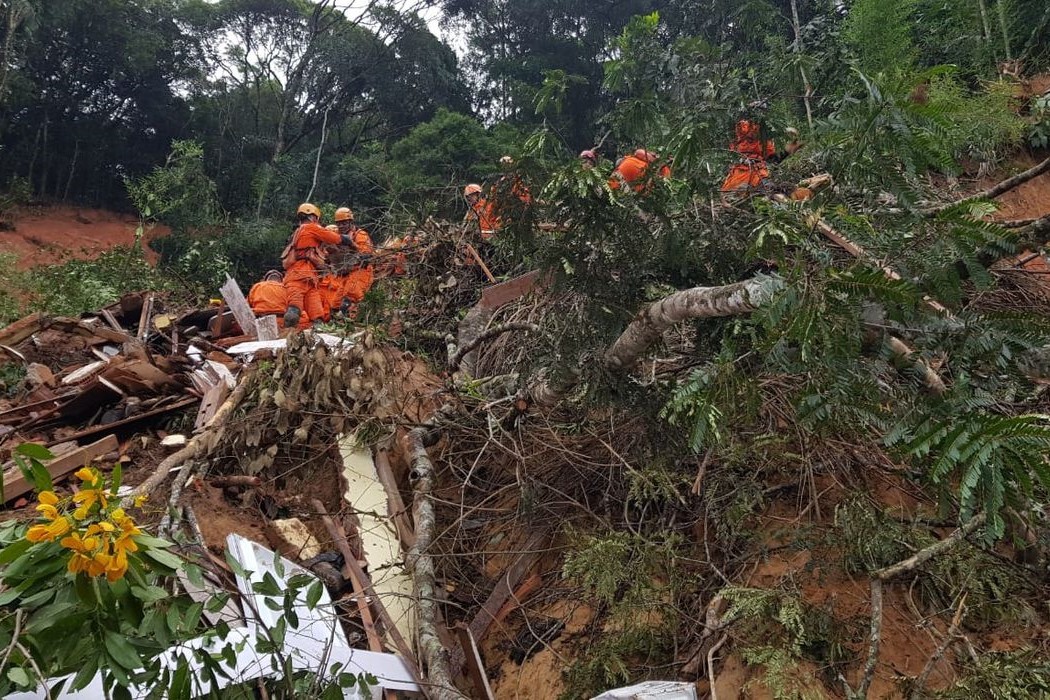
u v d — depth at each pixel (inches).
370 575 149.5
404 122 981.8
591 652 124.0
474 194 277.4
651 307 131.8
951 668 105.9
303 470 176.9
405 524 165.2
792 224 102.0
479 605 151.2
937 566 115.8
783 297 89.4
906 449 89.2
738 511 132.8
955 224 90.8
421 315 264.2
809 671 107.6
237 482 166.9
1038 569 110.2
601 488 161.6
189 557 121.7
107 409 201.9
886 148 104.1
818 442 138.5
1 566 83.7
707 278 154.1
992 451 77.0
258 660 102.0
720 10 261.1
